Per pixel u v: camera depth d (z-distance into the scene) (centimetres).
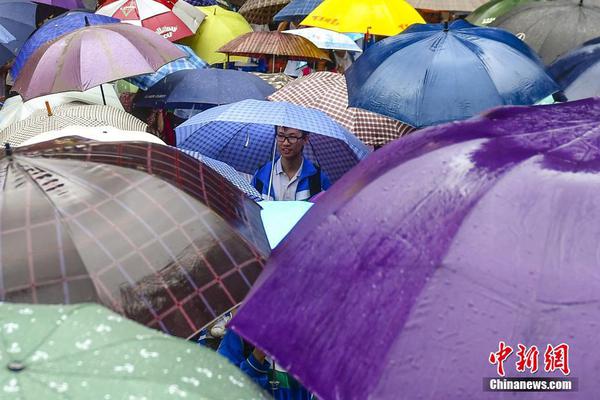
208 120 479
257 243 286
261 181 543
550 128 229
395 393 188
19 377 171
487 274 193
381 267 207
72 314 195
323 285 215
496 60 460
